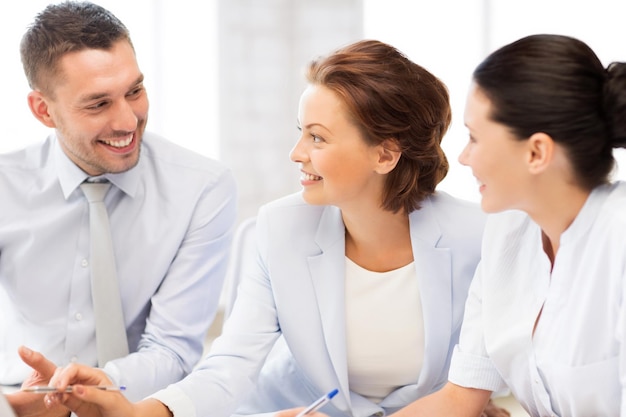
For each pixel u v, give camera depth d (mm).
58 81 1770
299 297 1699
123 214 1952
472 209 1721
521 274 1468
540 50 1265
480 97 1305
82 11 1795
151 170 1999
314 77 1576
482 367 1531
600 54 3361
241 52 3570
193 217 1980
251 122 3619
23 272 1942
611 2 3338
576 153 1277
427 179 1661
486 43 3434
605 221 1316
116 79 1765
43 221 1925
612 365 1342
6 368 1980
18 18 3160
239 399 1664
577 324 1351
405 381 1731
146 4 3375
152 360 1834
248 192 3641
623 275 1285
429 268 1666
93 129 1793
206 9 3469
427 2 3467
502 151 1299
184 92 3479
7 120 3193
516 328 1446
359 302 1697
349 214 1657
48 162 1961
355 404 1720
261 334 1724
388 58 1569
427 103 1587
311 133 1570
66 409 1591
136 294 1963
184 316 1948
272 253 1718
